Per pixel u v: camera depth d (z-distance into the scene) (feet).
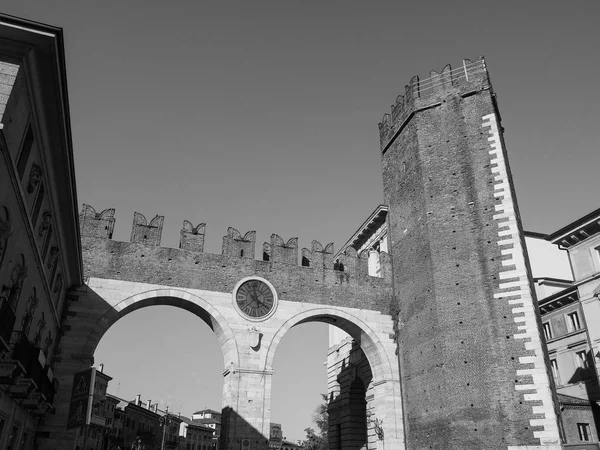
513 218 102.22
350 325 118.52
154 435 319.06
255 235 118.42
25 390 63.87
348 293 119.85
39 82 53.31
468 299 100.89
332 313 116.67
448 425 94.48
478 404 92.79
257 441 101.76
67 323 99.35
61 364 96.07
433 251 108.37
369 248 149.07
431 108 121.29
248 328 109.60
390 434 108.37
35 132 57.11
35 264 66.95
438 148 116.47
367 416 127.03
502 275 99.14
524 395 89.66
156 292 106.73
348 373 141.49
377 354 116.78
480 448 89.86
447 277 104.68
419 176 117.08
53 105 55.62
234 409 102.63
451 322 100.89
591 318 130.93
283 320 112.57
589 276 132.57
